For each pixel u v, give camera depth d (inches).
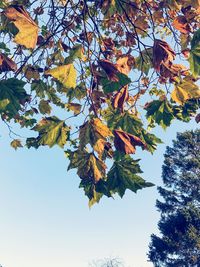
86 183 140.9
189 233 1216.2
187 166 1428.4
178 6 140.5
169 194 1461.6
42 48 161.9
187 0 136.4
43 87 177.5
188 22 136.7
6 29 132.4
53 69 108.0
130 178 132.3
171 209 1455.5
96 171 132.7
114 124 147.6
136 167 132.6
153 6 156.3
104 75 120.6
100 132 121.0
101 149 121.6
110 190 133.6
